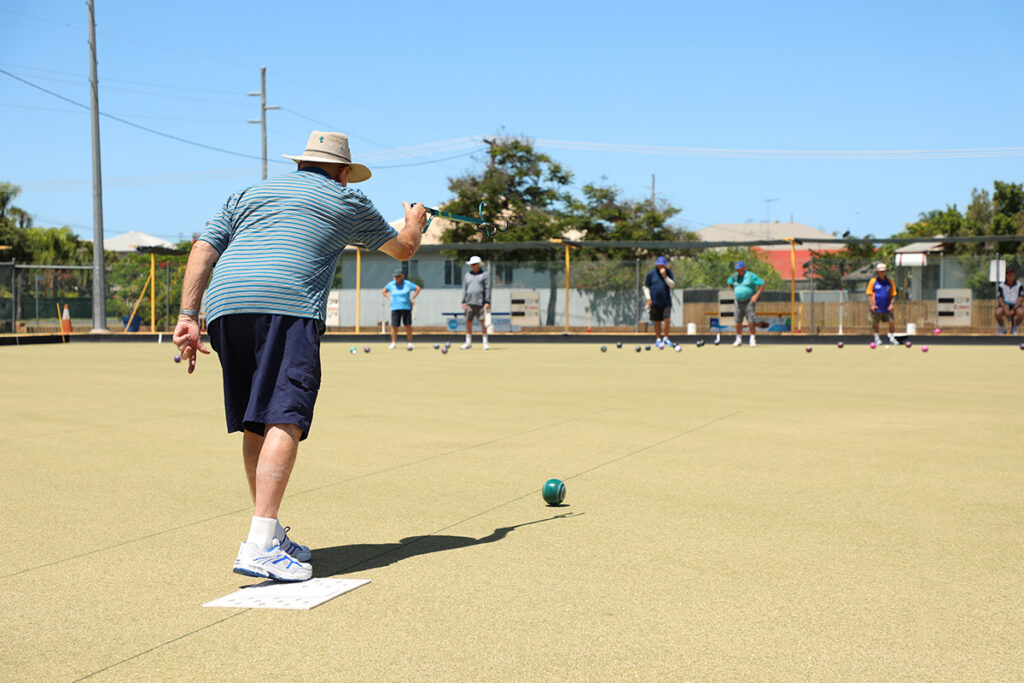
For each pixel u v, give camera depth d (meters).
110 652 2.82
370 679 2.61
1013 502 4.91
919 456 6.31
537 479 5.56
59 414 8.51
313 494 5.14
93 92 27.52
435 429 7.58
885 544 4.08
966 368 14.27
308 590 3.41
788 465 5.99
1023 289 25.02
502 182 35.91
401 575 3.62
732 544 4.08
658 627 3.04
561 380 12.11
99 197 27.58
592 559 3.85
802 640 2.92
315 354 3.62
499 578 3.58
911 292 27.20
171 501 4.96
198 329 3.67
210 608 3.23
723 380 12.09
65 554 3.92
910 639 2.93
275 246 3.61
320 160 3.85
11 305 27.11
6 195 46.75
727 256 37.62
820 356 17.80
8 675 2.65
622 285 28.80
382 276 34.03
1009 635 2.97
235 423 3.70
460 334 27.25
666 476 5.64
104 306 27.61
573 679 2.62
